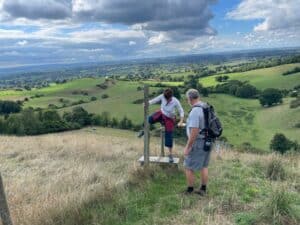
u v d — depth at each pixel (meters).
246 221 5.32
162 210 5.89
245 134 63.28
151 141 17.83
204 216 5.56
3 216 4.31
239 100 89.62
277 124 68.00
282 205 5.46
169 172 8.30
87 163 10.47
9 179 8.80
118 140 19.31
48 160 11.55
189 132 6.46
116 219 5.63
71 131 58.00
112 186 6.93
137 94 85.19
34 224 5.27
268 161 8.98
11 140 18.92
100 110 71.12
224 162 9.66
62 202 5.90
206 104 6.53
